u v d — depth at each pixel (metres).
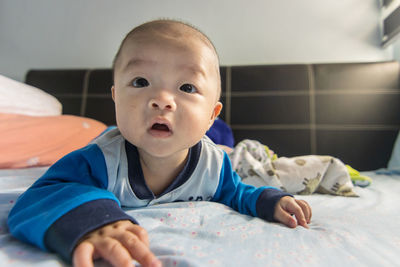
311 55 2.21
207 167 0.70
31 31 2.43
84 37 2.40
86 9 2.41
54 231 0.39
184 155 0.66
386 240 0.51
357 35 2.19
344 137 1.93
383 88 1.94
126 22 2.39
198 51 0.56
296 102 2.00
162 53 0.53
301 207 0.65
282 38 2.25
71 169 0.57
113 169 0.60
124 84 0.54
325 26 2.21
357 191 1.14
